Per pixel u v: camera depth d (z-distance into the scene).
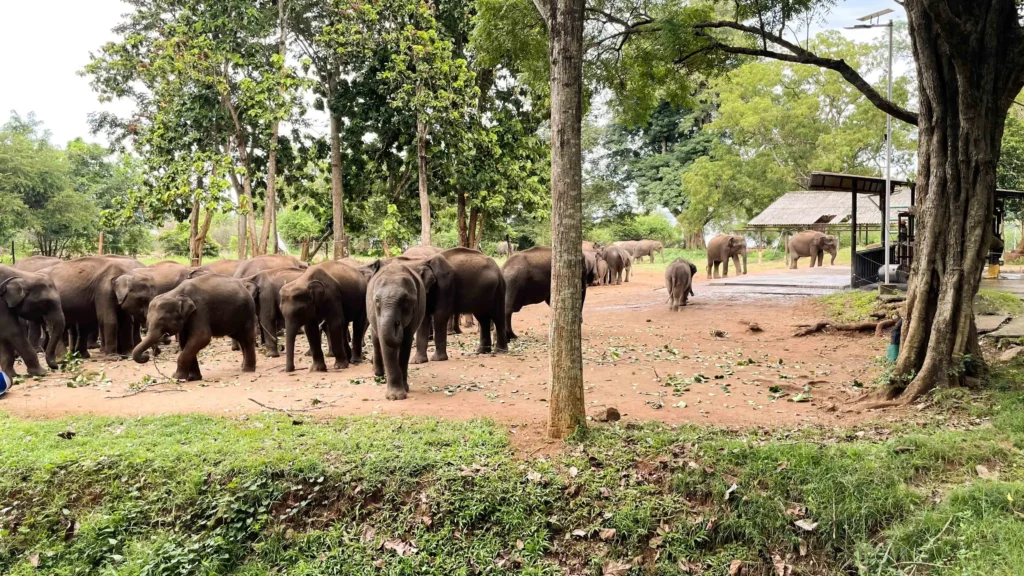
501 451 6.35
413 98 23.19
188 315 9.65
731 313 15.90
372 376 9.98
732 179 39.97
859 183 18.70
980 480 5.26
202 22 22.08
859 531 5.05
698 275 31.73
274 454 6.28
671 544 5.27
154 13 24.05
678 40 11.48
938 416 6.81
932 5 6.89
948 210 7.74
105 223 23.89
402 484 5.89
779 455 5.77
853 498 5.21
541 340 13.71
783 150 38.72
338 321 10.80
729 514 5.37
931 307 7.85
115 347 12.55
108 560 5.59
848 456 5.72
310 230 43.69
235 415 7.76
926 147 8.12
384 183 28.05
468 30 25.56
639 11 13.47
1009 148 28.95
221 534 5.71
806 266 35.53
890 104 9.95
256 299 12.42
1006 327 10.90
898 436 6.18
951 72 7.66
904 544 4.82
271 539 5.66
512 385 9.19
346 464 6.14
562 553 5.36
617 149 55.72
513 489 5.75
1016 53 7.61
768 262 42.72
